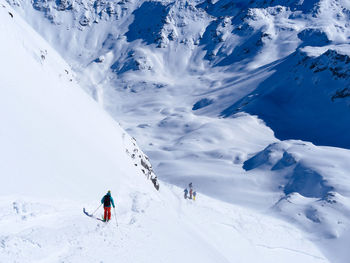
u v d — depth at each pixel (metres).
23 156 12.97
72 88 29.61
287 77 195.12
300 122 158.00
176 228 18.19
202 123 161.12
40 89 20.19
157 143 143.88
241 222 36.22
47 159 14.34
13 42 22.38
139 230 14.31
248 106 172.62
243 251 28.19
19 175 11.93
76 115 23.27
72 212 12.66
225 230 31.19
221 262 17.75
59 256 9.72
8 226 9.73
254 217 40.75
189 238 17.97
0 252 8.48
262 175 75.75
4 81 16.39
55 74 27.45
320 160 72.00
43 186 12.58
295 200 50.25
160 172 90.56
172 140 147.00
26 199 11.24
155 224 16.25
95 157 19.61
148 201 19.86
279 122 157.25
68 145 17.30
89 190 15.42
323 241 38.50
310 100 170.62
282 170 75.19
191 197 40.38
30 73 20.66
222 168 88.00
